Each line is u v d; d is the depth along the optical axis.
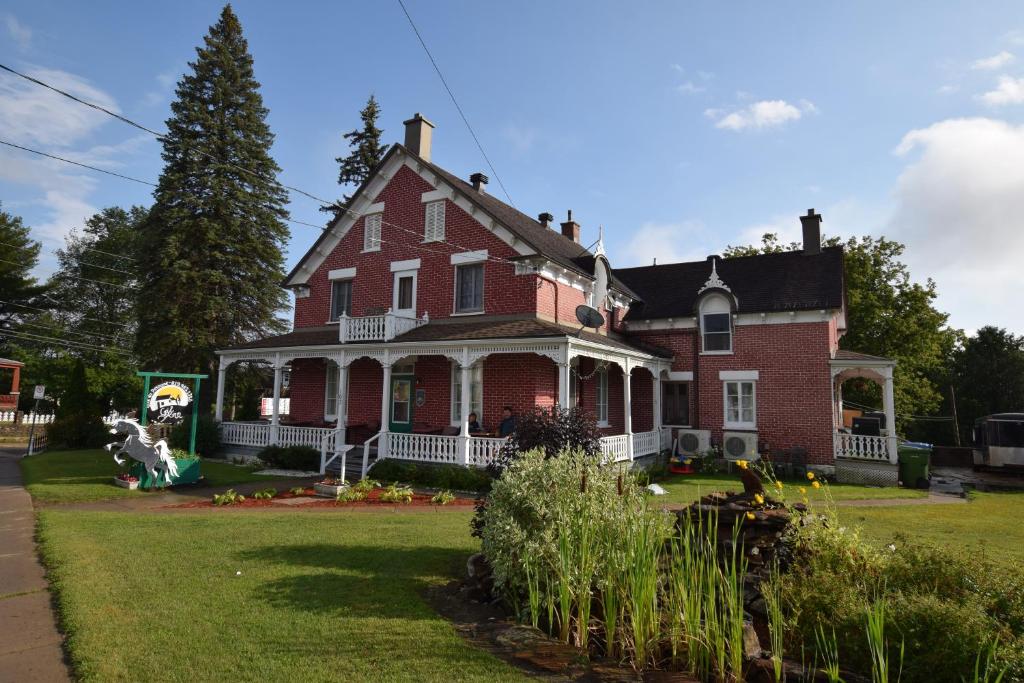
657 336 22.89
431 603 5.99
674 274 25.36
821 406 19.67
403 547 8.23
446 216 20.02
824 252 22.70
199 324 30.11
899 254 33.41
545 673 4.43
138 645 4.83
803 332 20.27
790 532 6.00
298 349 19.47
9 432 36.25
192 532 8.94
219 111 31.61
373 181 21.70
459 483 14.93
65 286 53.62
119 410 39.72
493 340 15.83
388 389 17.52
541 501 6.09
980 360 49.06
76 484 14.34
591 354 16.47
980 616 4.04
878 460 18.42
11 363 38.47
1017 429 23.98
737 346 21.33
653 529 5.68
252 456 19.89
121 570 6.85
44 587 6.48
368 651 4.77
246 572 6.88
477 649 4.84
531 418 10.12
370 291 21.44
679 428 21.98
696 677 4.34
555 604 5.48
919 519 11.58
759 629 5.18
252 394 35.34
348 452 18.25
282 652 4.74
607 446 16.58
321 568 7.09
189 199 29.42
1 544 8.41
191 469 14.89
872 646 3.86
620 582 5.18
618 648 4.88
